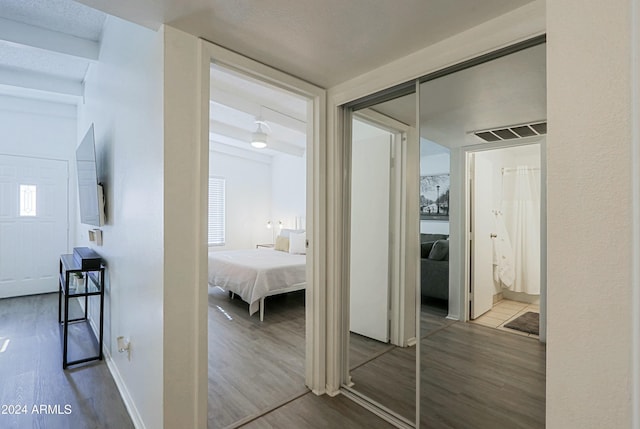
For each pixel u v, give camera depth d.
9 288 4.82
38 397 2.21
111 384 2.40
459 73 1.79
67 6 2.70
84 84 4.26
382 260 2.50
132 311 2.09
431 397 1.92
